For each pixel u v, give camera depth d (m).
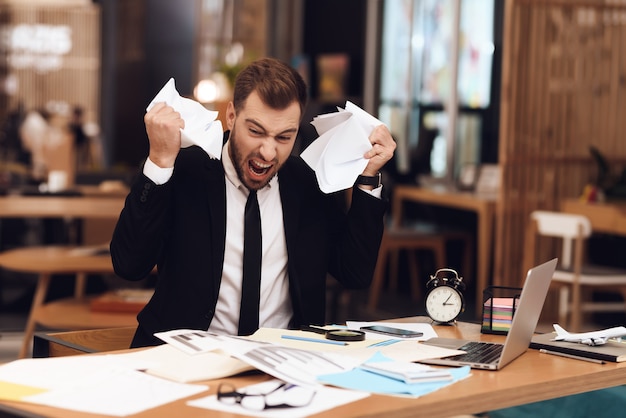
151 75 12.74
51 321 4.88
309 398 1.97
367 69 10.95
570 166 7.82
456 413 2.06
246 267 2.88
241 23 12.80
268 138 2.71
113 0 13.79
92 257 5.64
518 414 3.78
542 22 7.61
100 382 2.09
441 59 9.93
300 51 12.45
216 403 1.95
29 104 14.54
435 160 10.02
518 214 7.70
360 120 2.86
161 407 1.92
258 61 2.76
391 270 9.67
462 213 9.48
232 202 2.91
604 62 7.82
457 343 2.59
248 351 2.23
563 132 7.76
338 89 11.42
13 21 14.56
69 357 2.33
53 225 7.94
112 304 5.05
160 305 2.89
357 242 3.02
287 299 2.99
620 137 7.90
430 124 10.09
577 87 7.79
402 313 8.13
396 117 10.58
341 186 2.80
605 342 2.66
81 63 14.62
